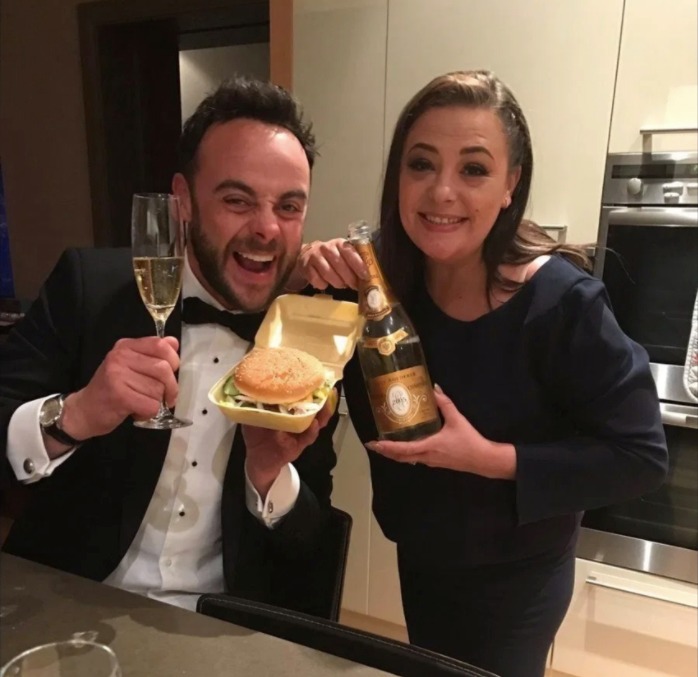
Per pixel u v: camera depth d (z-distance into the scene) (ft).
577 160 5.23
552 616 3.67
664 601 5.44
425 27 5.46
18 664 2.12
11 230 10.02
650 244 5.13
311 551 3.70
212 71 12.16
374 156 5.87
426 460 3.02
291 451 3.04
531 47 5.18
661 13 4.77
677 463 5.35
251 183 3.22
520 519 3.16
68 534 3.58
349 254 3.04
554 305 3.09
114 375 2.79
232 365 3.67
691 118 4.83
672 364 5.24
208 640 2.51
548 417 3.33
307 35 5.90
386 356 2.99
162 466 3.51
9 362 3.66
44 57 9.09
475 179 2.94
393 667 2.52
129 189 9.59
